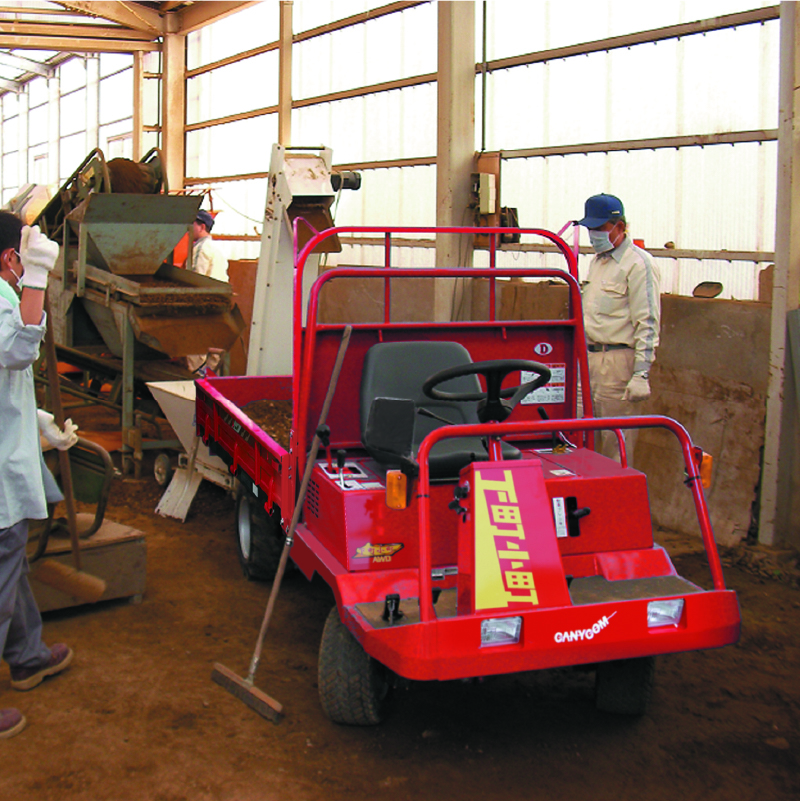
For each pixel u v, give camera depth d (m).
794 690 3.58
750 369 4.98
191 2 12.72
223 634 4.05
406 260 8.52
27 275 2.88
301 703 3.40
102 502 4.11
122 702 3.38
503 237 7.11
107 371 7.81
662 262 5.86
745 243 5.32
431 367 3.66
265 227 5.77
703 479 3.00
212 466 5.52
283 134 10.54
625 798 2.83
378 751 3.08
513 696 3.51
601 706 3.33
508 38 7.00
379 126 8.88
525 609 2.68
